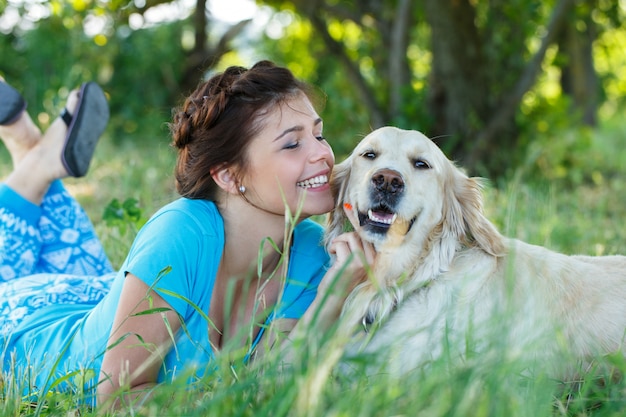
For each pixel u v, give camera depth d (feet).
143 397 8.46
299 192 9.61
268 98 9.47
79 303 10.98
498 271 10.02
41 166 12.35
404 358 9.31
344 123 32.50
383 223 9.59
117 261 14.11
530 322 9.43
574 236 16.52
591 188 28.37
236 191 9.59
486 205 19.12
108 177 24.35
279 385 7.30
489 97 30.14
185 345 9.27
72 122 12.64
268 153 9.41
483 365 6.59
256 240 9.89
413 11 31.78
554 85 62.13
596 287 10.30
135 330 8.82
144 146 37.01
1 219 12.01
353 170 10.22
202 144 9.58
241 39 49.06
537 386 6.89
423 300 9.89
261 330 9.65
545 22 32.55
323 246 10.67
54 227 12.55
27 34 36.91
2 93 12.53
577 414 7.76
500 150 30.14
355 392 6.70
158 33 42.70
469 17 29.66
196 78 44.37
